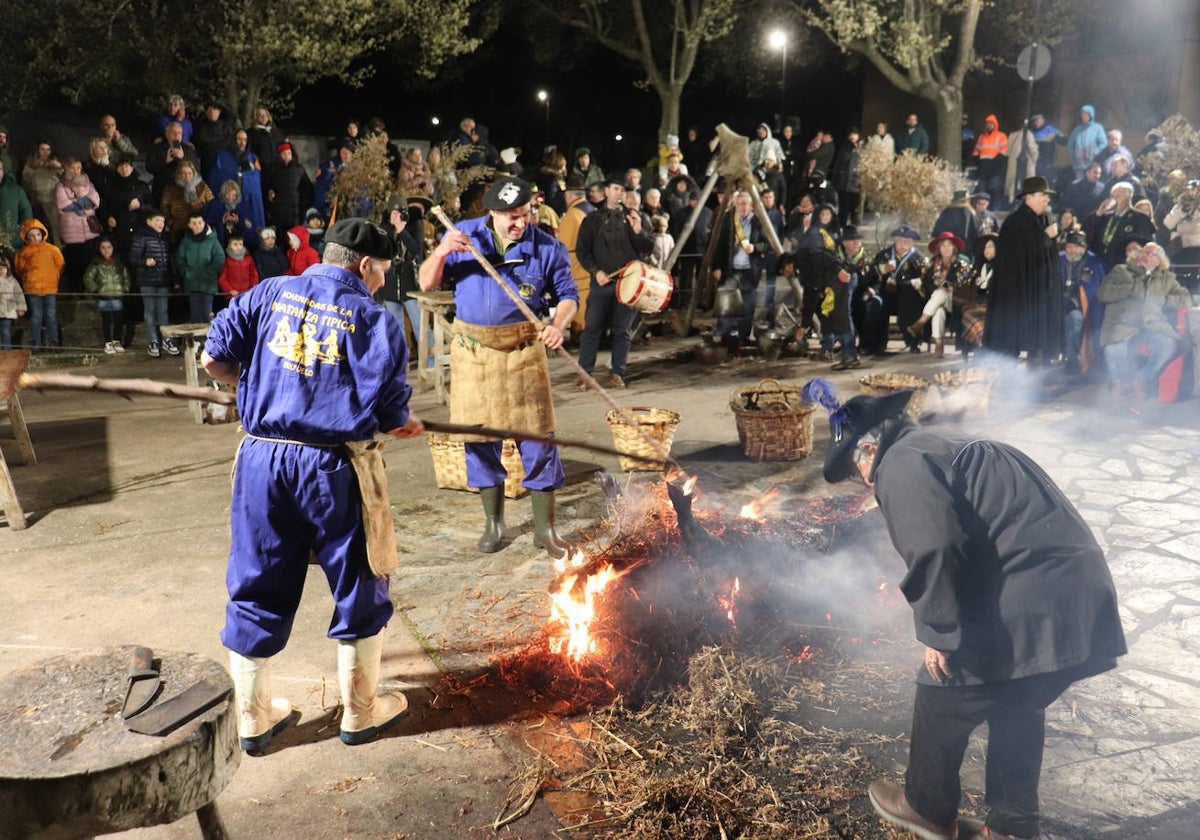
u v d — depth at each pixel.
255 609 3.24
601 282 9.06
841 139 23.75
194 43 14.14
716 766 3.20
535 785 3.16
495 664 3.91
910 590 2.54
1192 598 4.44
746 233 10.31
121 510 5.70
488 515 5.05
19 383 2.71
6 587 4.64
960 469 2.61
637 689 3.65
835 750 3.31
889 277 10.91
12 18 13.33
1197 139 14.15
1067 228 10.73
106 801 2.28
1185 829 2.92
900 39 17.12
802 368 9.97
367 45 14.57
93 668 2.71
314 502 3.14
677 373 9.80
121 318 10.91
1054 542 2.55
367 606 3.30
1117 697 3.64
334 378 3.12
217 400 2.98
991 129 16.73
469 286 4.83
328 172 12.09
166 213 11.07
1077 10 19.03
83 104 15.29
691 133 16.16
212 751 2.46
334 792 3.15
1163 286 8.07
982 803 3.03
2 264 9.80
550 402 4.96
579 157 14.48
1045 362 8.80
